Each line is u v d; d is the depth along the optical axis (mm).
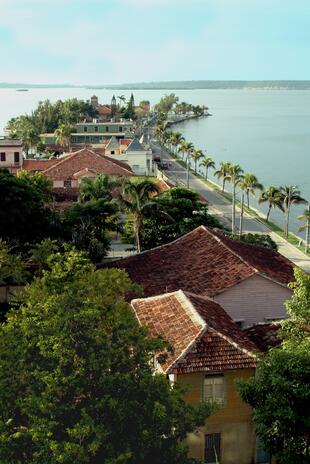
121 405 21609
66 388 21469
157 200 69688
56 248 51531
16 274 49062
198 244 50094
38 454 20328
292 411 25312
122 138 196250
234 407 32000
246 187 108812
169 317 35500
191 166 183125
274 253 52312
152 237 67438
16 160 118438
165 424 22547
